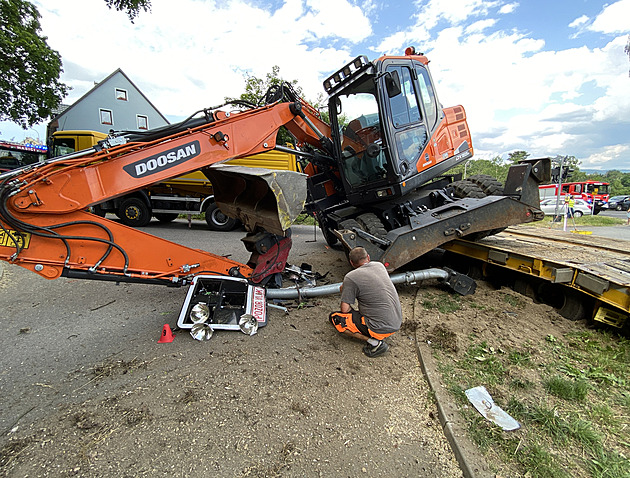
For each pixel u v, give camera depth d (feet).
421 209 16.70
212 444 6.85
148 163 10.69
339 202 21.50
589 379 9.05
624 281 10.27
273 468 6.33
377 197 15.97
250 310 11.97
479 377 9.04
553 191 62.23
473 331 11.59
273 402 8.13
